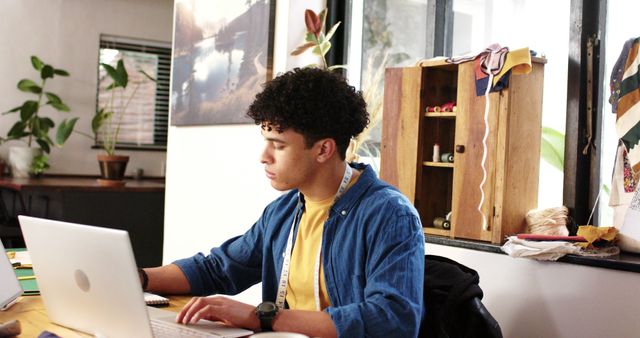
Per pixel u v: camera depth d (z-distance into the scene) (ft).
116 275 4.19
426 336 5.34
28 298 5.83
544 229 8.10
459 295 5.28
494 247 8.01
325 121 5.14
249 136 11.74
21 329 4.85
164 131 20.76
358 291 5.23
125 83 18.53
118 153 20.20
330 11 11.12
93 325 4.61
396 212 5.11
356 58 11.30
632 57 7.58
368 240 5.16
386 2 11.15
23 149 18.13
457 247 8.50
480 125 8.50
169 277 6.09
